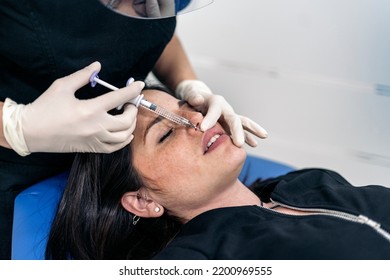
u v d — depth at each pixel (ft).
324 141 7.47
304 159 7.66
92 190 4.95
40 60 4.74
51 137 4.36
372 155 7.23
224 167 4.46
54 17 4.54
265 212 4.58
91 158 4.89
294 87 7.35
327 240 3.98
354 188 4.90
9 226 5.46
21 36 4.55
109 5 3.98
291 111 7.50
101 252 5.12
